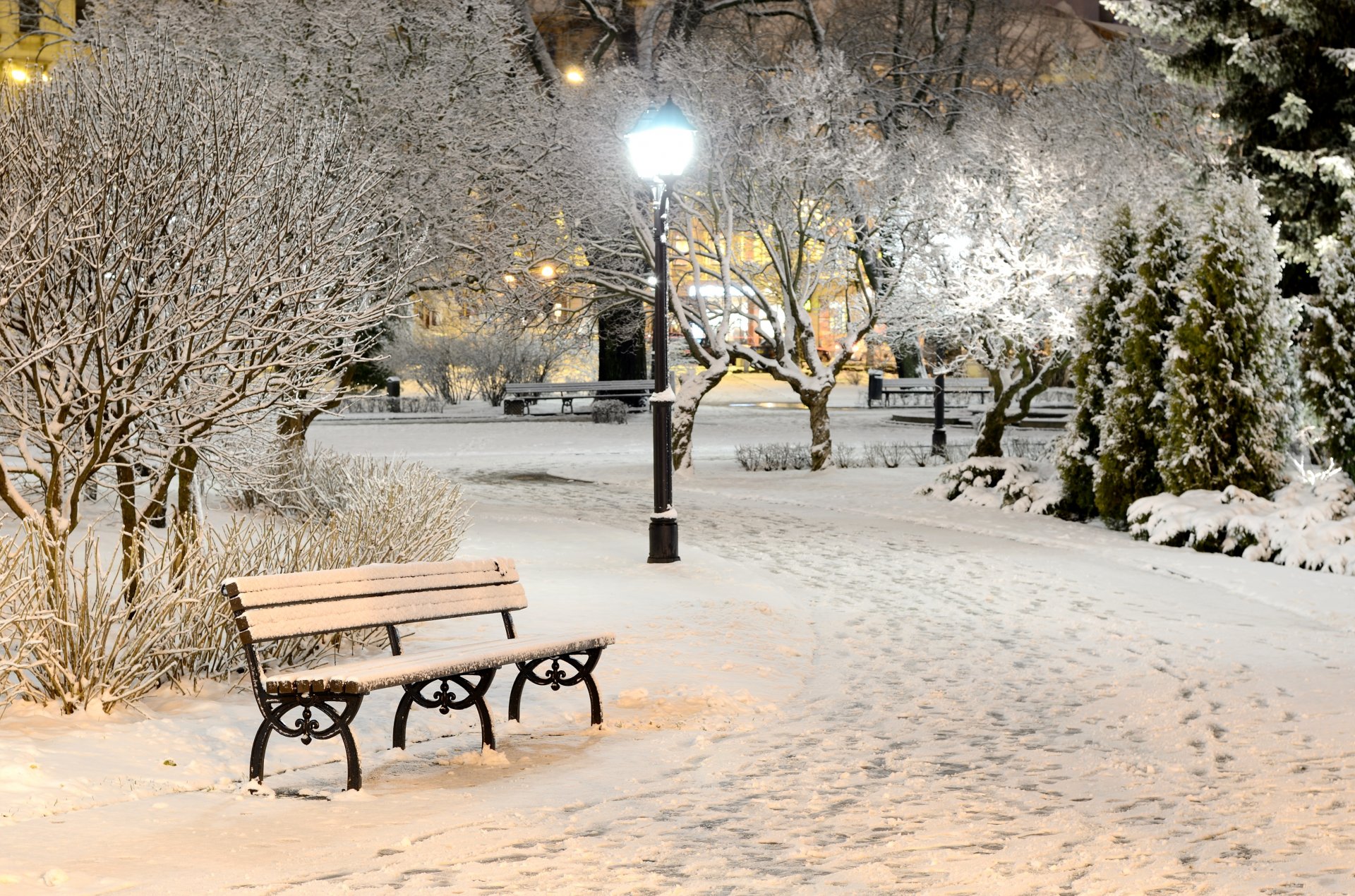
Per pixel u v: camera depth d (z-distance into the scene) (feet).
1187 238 60.49
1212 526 53.83
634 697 27.27
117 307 29.53
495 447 118.62
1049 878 15.52
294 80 69.67
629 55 132.46
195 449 30.99
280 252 29.48
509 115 80.59
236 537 30.45
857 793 20.13
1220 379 58.39
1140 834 17.62
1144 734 24.58
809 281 93.97
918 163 86.58
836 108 88.48
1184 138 102.22
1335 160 83.51
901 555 53.21
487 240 76.95
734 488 83.92
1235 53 87.20
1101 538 58.70
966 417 142.72
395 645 24.57
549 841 17.26
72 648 24.11
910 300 85.66
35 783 19.12
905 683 29.84
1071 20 157.28
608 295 98.53
